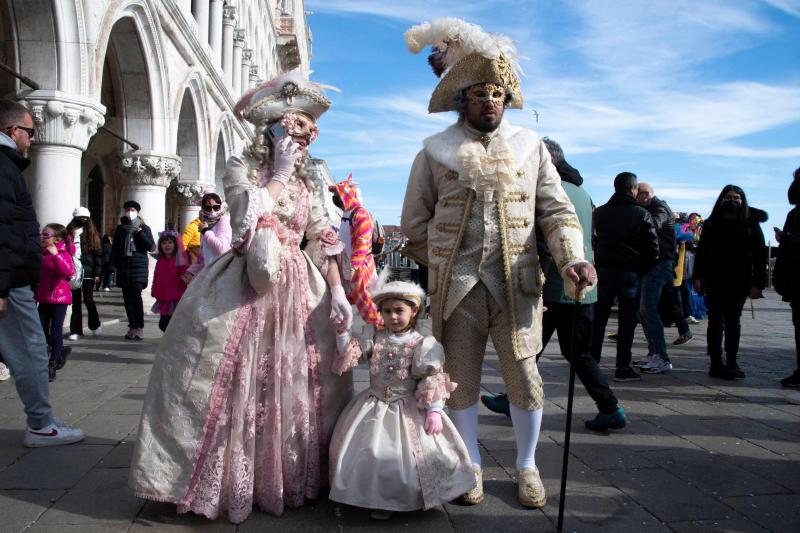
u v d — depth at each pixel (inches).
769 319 487.8
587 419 169.2
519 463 114.7
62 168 312.8
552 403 187.8
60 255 216.1
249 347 104.5
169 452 101.3
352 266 115.5
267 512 105.2
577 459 135.6
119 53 445.4
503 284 110.4
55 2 301.3
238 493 100.8
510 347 111.6
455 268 111.2
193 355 103.3
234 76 823.7
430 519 104.2
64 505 107.1
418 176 116.7
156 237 485.1
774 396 201.3
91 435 148.1
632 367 248.5
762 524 103.2
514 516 106.0
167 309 290.5
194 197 630.5
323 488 114.6
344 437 106.1
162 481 100.5
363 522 102.5
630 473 127.2
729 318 228.5
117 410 172.7
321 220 116.4
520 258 110.4
